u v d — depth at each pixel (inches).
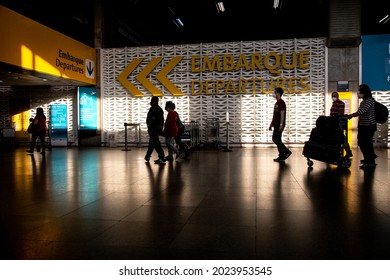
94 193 212.5
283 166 337.7
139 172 304.0
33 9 612.7
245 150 547.2
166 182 250.8
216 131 575.8
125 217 157.5
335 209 168.2
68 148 618.2
